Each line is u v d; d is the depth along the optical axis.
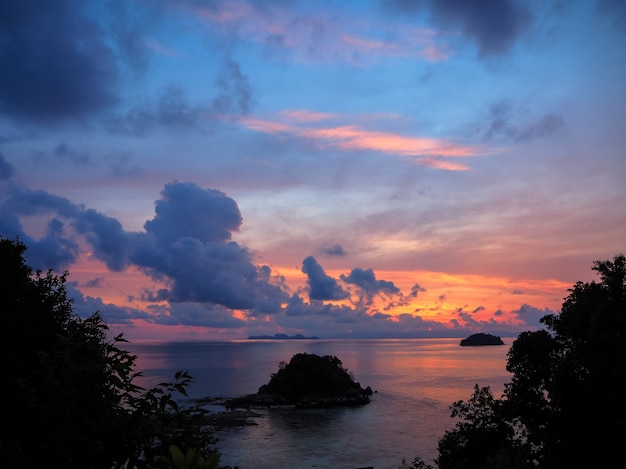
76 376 6.21
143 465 5.89
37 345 15.64
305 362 140.12
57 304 19.70
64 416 5.82
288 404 129.00
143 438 5.86
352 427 97.62
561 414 30.03
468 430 40.28
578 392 28.30
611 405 26.20
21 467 5.28
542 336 35.75
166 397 6.46
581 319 29.97
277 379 139.00
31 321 16.20
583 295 32.22
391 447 79.69
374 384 179.88
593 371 27.28
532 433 33.41
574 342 31.94
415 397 143.88
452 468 37.28
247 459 72.50
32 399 5.73
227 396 142.75
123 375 6.49
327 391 134.00
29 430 5.74
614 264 30.94
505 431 38.50
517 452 26.19
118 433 5.86
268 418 108.75
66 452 5.75
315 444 82.25
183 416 6.30
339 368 147.62
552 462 29.09
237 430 94.12
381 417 109.75
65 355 6.25
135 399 6.41
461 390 160.25
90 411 6.05
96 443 6.06
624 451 25.27
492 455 36.62
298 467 68.06
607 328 27.70
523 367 36.25
